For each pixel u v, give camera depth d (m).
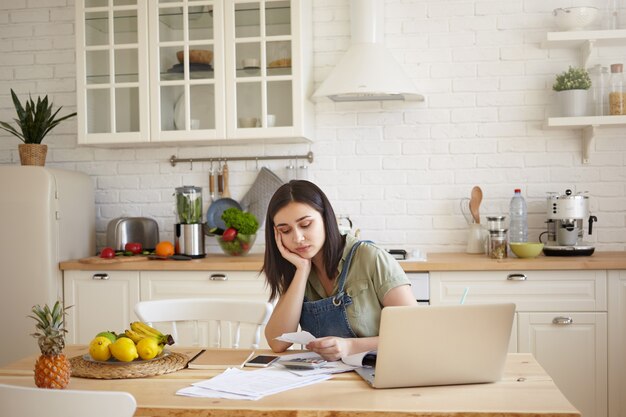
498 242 3.88
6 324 4.02
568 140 4.23
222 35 4.10
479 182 4.30
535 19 4.24
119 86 4.20
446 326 1.82
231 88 4.09
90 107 4.25
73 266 4.03
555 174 4.25
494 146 4.29
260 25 4.08
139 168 4.60
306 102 4.15
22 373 2.11
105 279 4.02
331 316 2.29
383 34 4.23
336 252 2.28
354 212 4.40
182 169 4.57
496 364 1.87
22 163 4.27
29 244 4.00
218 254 4.39
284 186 2.27
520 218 4.13
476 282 3.70
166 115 4.17
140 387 1.91
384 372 1.83
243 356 2.26
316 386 1.89
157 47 4.16
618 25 4.03
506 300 3.68
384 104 4.37
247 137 4.08
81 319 4.04
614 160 4.20
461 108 4.31
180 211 4.17
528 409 1.65
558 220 3.97
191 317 2.76
